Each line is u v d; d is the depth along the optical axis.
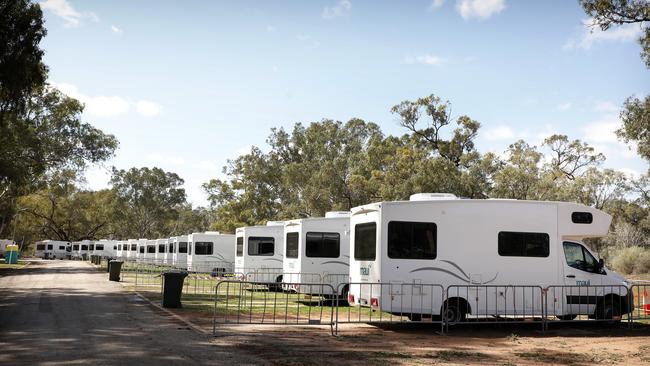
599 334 13.21
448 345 11.26
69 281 28.78
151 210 90.94
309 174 49.75
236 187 57.38
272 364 8.77
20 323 13.07
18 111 24.08
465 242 13.72
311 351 10.02
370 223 14.02
